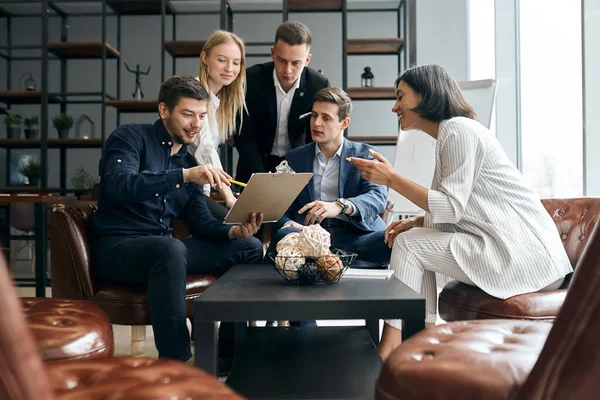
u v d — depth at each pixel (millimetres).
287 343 1904
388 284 1714
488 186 2033
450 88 2199
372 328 2221
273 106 3375
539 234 1986
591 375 834
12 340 586
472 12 5160
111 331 1577
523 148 4395
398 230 2328
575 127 3516
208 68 3086
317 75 3438
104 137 5656
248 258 2498
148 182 2176
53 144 5812
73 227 2188
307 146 2900
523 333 1347
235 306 1457
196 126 2412
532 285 1925
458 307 1963
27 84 6453
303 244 1741
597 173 2980
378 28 7320
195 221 2533
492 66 4883
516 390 1030
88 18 7609
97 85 7535
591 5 2963
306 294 1535
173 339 2066
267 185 2123
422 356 1197
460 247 2000
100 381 1048
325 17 7375
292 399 1413
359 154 2852
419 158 3979
